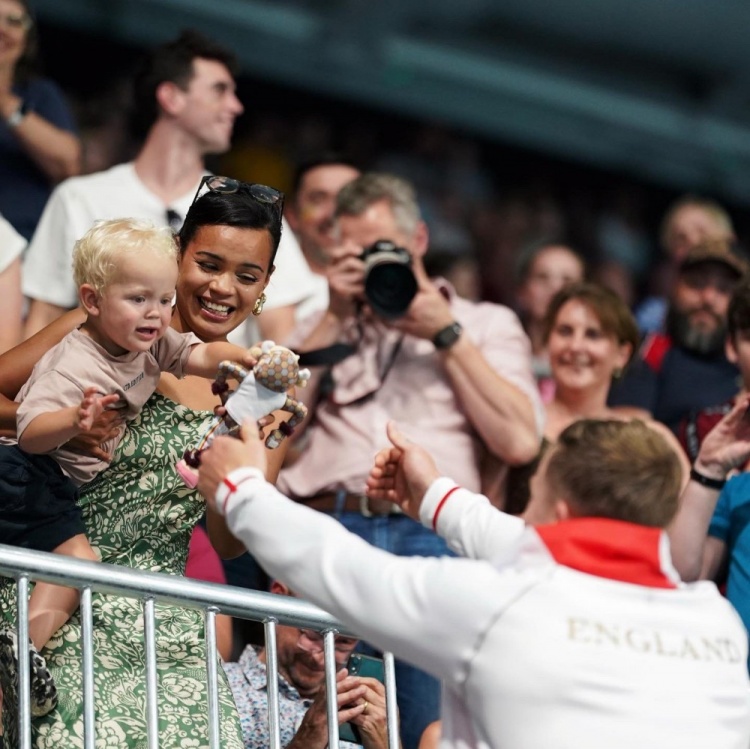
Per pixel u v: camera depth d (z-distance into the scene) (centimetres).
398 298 1448
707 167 2872
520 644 784
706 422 1594
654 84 2852
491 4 2652
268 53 2502
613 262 2698
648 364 1738
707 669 801
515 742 780
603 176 2798
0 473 1009
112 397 958
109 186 1593
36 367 1024
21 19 1709
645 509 818
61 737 1010
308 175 1756
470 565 808
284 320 1628
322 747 1108
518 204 2670
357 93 2589
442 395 1473
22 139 1723
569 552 810
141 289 993
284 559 823
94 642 1045
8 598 1030
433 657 798
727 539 1302
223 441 859
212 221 1060
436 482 937
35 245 1588
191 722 1045
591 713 779
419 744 1281
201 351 1036
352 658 1154
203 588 1018
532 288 2012
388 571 809
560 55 2775
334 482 1441
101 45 2334
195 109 1593
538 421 1491
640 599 806
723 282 1727
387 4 2550
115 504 1057
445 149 2644
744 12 2745
